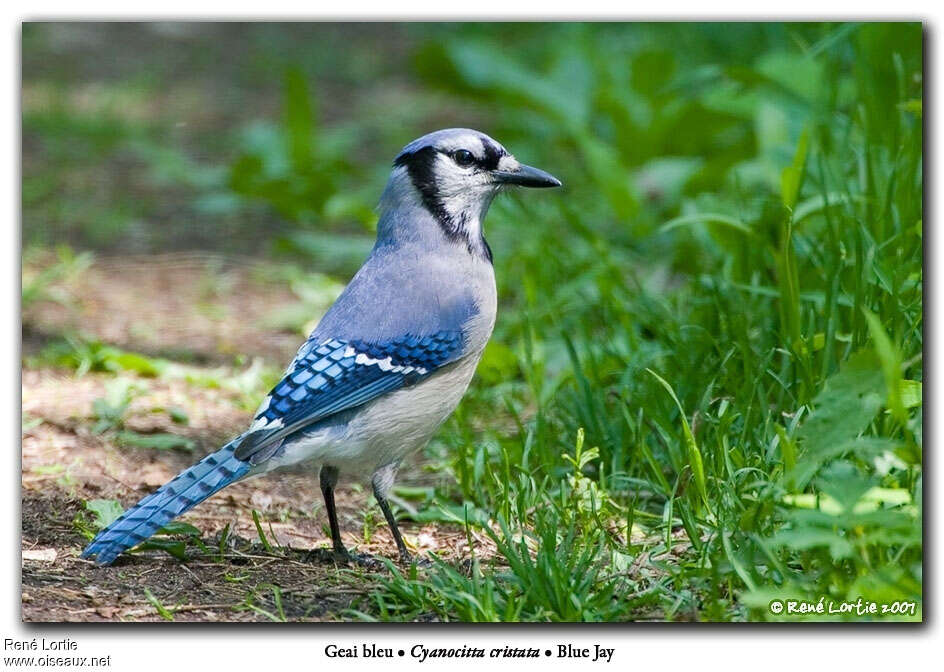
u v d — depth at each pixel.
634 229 15.03
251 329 14.02
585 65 18.83
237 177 17.48
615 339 11.56
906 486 7.61
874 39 12.47
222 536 8.78
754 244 11.12
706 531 8.21
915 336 9.02
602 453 9.65
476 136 9.41
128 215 17.64
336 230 17.47
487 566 8.35
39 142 20.61
